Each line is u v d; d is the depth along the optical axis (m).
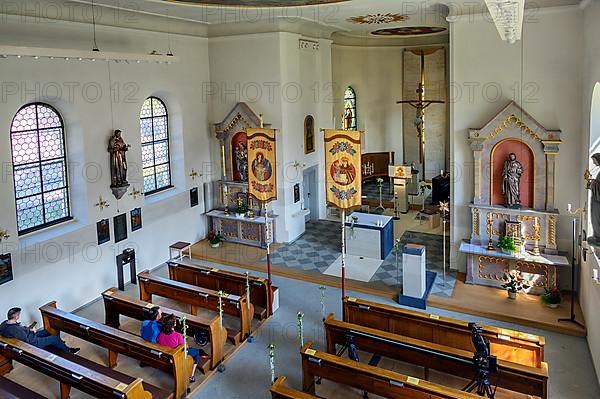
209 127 17.17
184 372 9.13
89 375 8.18
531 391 8.10
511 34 6.89
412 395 7.91
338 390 9.38
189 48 16.00
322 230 18.31
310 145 18.14
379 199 22.11
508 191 12.90
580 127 12.08
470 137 13.06
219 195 17.56
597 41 9.66
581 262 11.95
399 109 23.61
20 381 9.77
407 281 12.75
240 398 9.23
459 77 13.13
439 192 20.72
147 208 14.88
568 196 12.50
